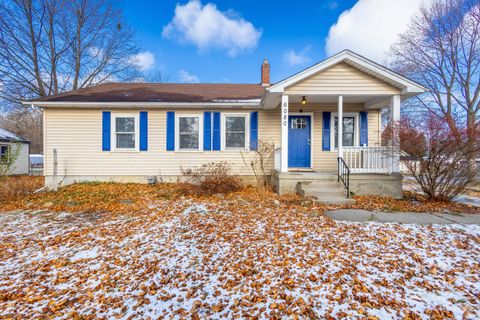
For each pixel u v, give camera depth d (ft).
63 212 21.35
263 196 25.99
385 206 21.49
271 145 33.22
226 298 9.12
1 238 15.48
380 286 9.61
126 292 9.64
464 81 53.72
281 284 9.87
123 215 20.20
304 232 15.24
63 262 12.14
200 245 13.82
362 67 25.14
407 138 23.11
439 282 9.84
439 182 23.12
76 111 32.35
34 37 56.29
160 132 33.09
